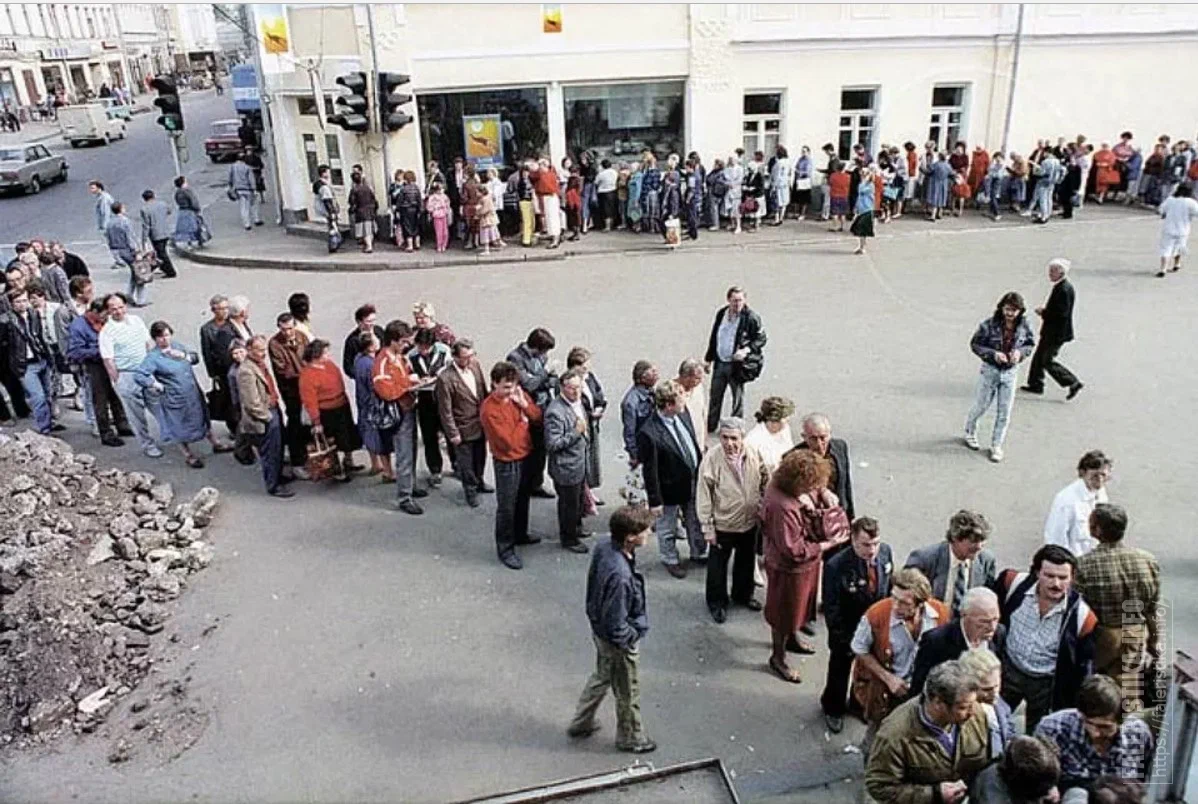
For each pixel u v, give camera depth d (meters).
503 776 5.40
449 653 6.55
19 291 10.23
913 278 15.63
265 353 8.81
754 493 6.48
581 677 6.27
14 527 7.45
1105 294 14.41
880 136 20.92
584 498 8.23
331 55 18.17
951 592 5.22
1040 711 4.91
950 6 20.20
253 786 5.40
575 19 18.56
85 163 33.03
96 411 10.06
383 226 18.97
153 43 57.81
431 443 8.90
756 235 19.17
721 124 20.00
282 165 19.98
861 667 5.08
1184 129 22.38
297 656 6.57
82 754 5.70
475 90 18.50
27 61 45.25
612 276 16.36
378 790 5.34
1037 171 19.61
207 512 8.41
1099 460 6.06
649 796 3.94
